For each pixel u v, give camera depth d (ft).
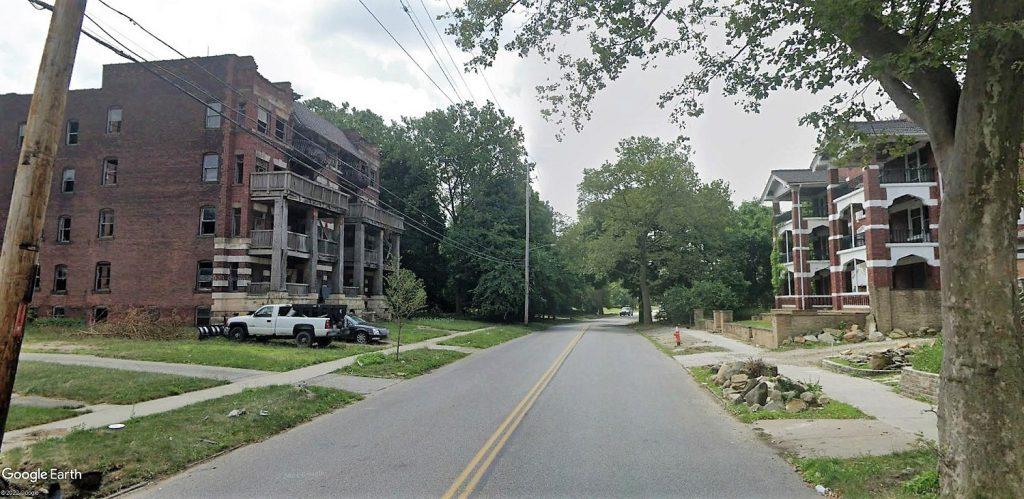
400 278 71.46
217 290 104.58
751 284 196.13
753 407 37.37
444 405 40.11
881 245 88.89
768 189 147.54
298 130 126.31
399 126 200.85
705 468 24.56
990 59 17.01
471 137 197.06
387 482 22.57
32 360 57.93
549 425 33.12
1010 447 16.06
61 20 21.15
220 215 106.11
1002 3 17.15
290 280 118.73
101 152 112.47
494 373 58.95
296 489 21.89
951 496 16.96
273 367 57.47
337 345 82.99
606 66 31.78
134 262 108.88
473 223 184.85
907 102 20.93
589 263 171.83
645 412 37.50
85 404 37.63
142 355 62.34
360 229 136.36
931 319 83.30
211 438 29.35
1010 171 17.08
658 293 192.44
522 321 189.16
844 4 19.79
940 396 17.89
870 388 44.60
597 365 66.44
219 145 108.27
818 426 32.22
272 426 32.76
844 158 30.53
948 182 18.04
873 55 21.74
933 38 20.35
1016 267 17.10
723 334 115.85
